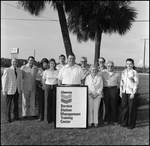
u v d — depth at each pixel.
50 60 5.36
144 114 6.30
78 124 4.99
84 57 5.70
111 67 5.30
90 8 6.87
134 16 7.11
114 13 6.67
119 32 7.52
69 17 7.73
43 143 4.07
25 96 5.81
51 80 5.28
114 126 5.17
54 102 4.98
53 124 5.27
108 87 5.29
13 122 5.43
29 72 5.77
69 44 7.07
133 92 4.83
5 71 5.39
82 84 5.29
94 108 5.14
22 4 6.71
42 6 6.79
